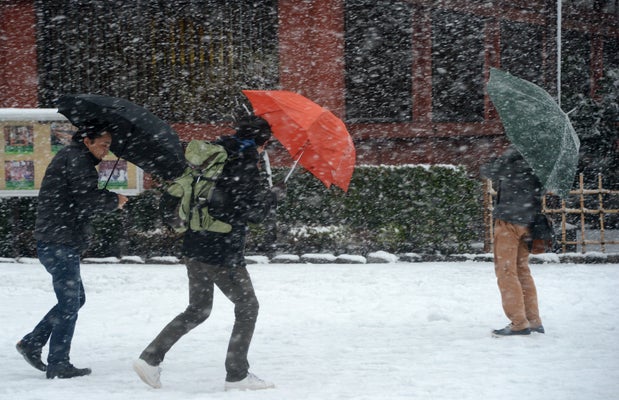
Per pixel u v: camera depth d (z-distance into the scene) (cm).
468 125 2152
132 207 1645
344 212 1645
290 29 2008
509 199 816
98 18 2005
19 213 1678
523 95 784
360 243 1631
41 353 706
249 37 2020
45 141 1595
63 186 642
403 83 2205
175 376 649
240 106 609
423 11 2159
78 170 639
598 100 2533
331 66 2006
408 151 2142
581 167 2330
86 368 660
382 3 2142
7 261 1627
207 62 2028
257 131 603
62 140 1598
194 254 591
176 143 643
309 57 2012
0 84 1986
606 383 600
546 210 1653
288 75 2009
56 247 638
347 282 1256
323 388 593
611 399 550
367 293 1136
